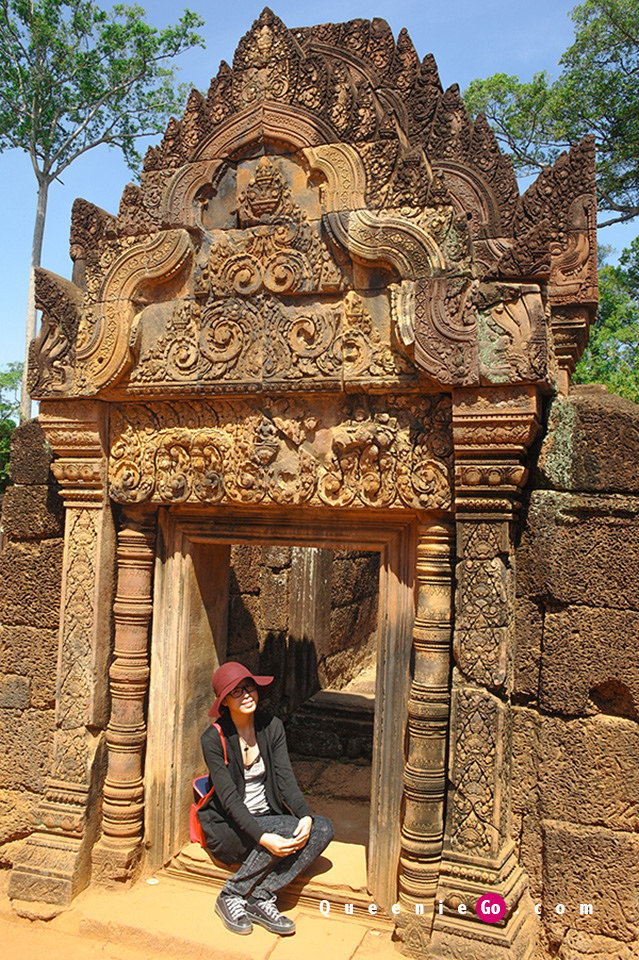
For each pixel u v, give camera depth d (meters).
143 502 3.88
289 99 3.47
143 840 3.95
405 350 3.24
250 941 3.33
